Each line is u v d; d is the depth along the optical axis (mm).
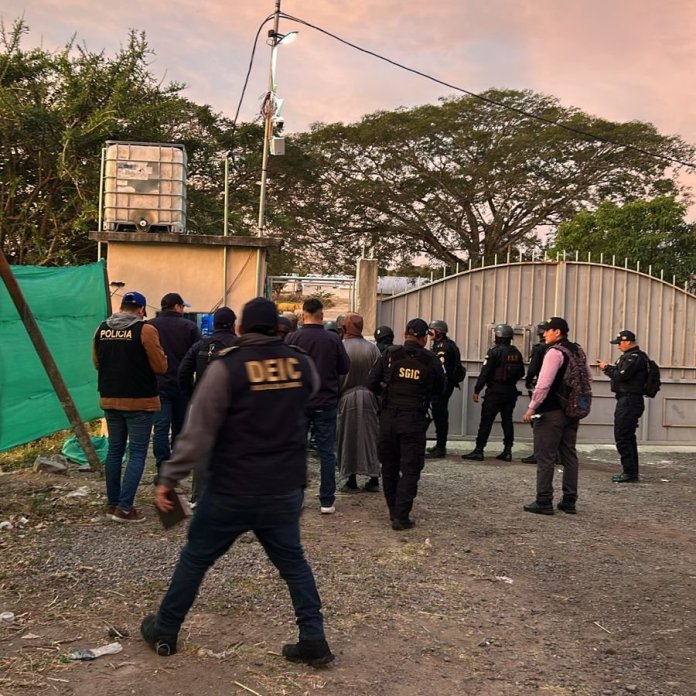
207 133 23797
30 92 18391
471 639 3910
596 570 5141
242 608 4117
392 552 5328
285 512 3301
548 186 32500
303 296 13148
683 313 11109
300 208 33094
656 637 4012
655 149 31031
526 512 6746
